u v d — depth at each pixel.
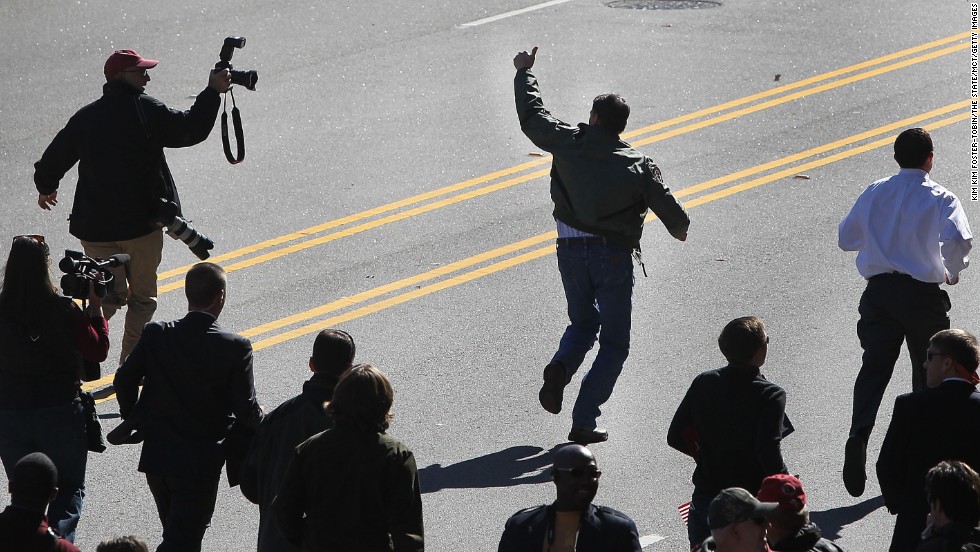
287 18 70.00
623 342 33.25
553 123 32.69
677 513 29.67
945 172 50.72
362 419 21.69
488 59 64.25
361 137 55.47
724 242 45.56
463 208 48.84
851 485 29.44
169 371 25.75
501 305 41.16
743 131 55.78
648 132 55.69
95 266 27.34
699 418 24.47
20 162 52.78
